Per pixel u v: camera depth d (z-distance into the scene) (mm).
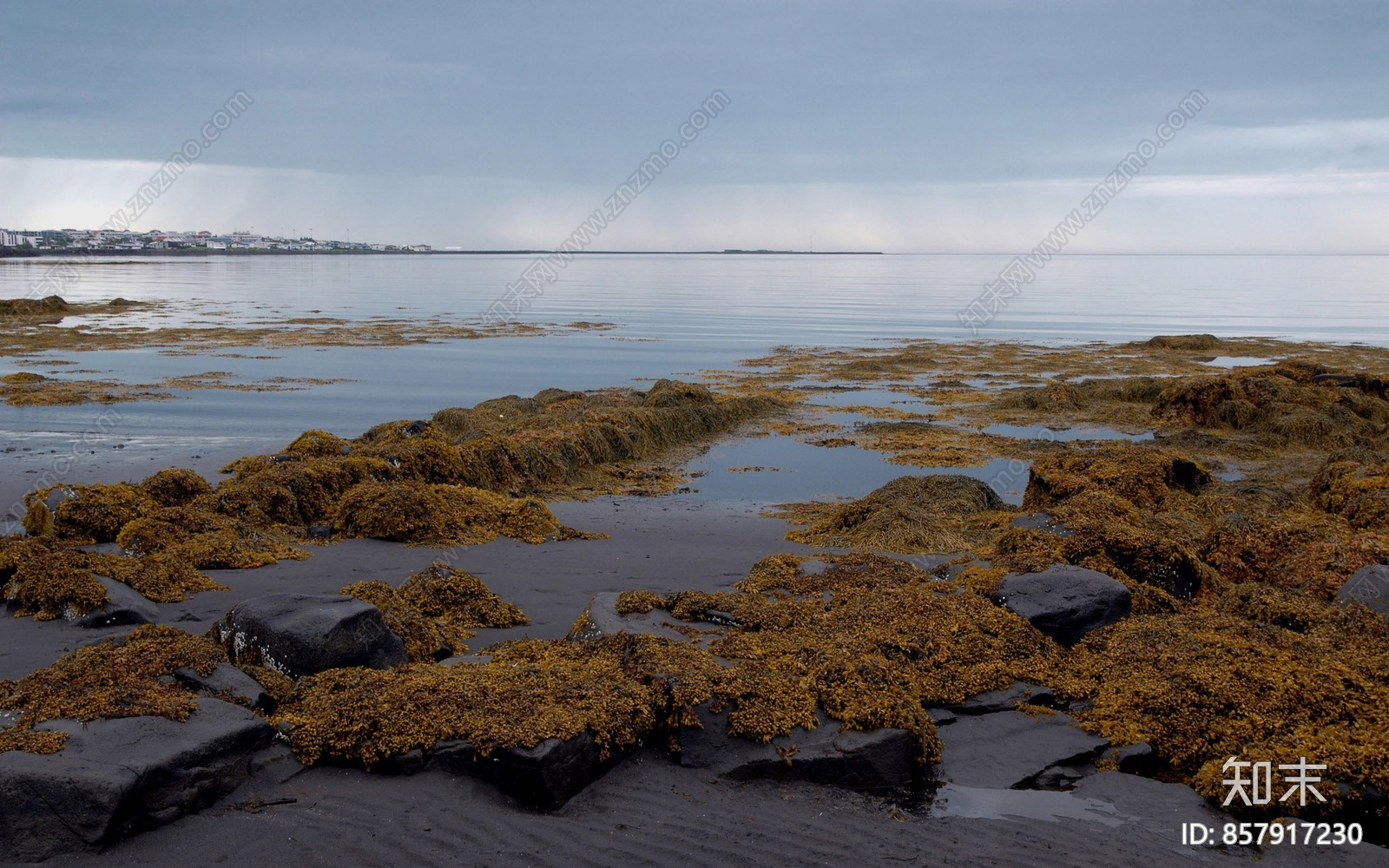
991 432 23078
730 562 11828
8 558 9367
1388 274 175250
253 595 9789
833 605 9102
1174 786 6395
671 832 5652
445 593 9188
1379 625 7938
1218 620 8031
